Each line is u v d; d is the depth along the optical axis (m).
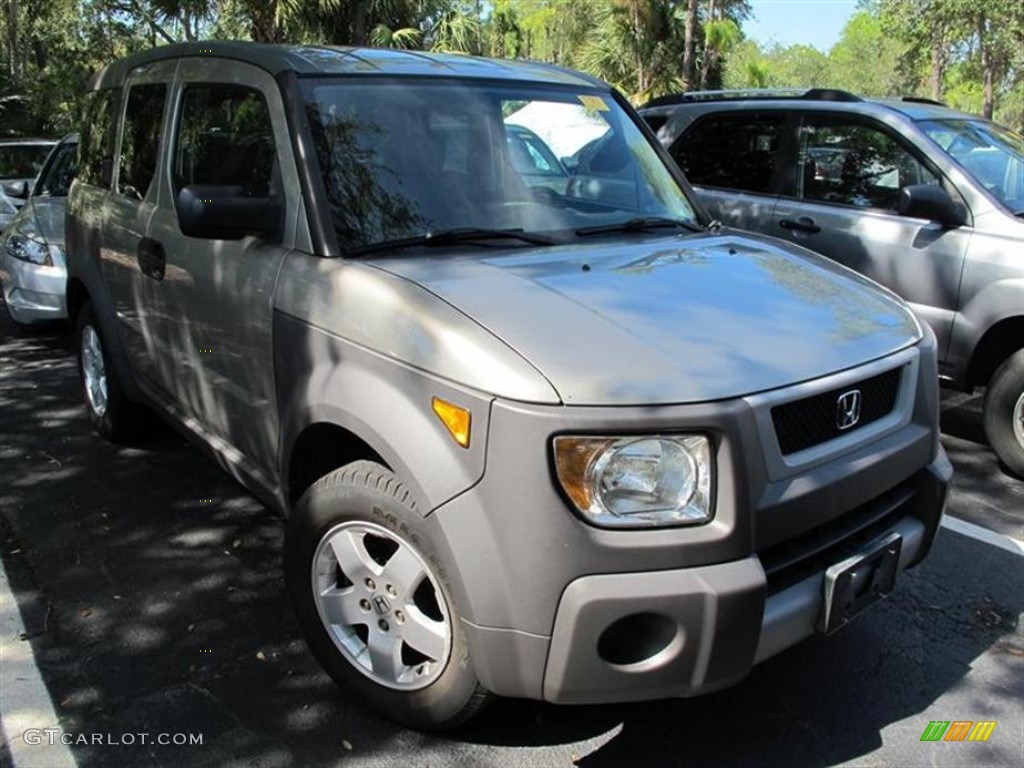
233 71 3.51
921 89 32.88
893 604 3.59
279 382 3.01
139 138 4.22
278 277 2.97
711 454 2.23
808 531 2.43
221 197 2.95
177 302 3.67
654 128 6.90
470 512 2.26
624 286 2.72
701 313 2.60
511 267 2.81
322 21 16.00
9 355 7.01
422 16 17.44
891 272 5.31
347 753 2.69
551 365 2.25
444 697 2.55
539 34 34.56
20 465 4.78
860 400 2.59
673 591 2.18
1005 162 5.41
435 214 3.11
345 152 3.09
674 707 2.93
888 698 3.00
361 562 2.68
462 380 2.29
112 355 4.52
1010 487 4.83
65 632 3.28
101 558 3.82
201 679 3.03
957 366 5.06
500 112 3.51
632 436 2.18
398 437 2.43
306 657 3.15
